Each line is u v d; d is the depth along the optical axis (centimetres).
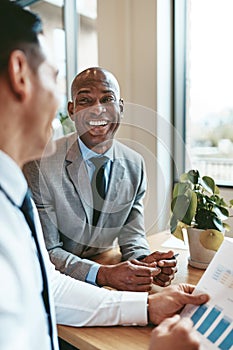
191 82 178
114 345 65
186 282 94
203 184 106
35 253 49
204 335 61
